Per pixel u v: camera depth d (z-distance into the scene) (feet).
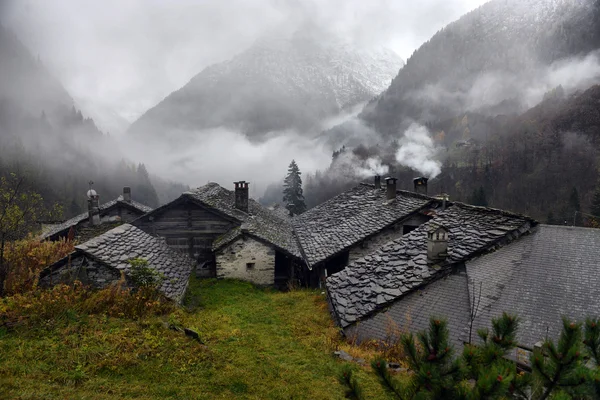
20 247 43.80
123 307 29.99
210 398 20.63
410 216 53.67
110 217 77.30
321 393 22.26
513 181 262.88
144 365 22.80
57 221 92.32
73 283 33.19
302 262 53.16
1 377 19.35
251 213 64.44
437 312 32.12
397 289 35.73
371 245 53.11
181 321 31.50
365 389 23.04
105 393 19.56
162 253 43.98
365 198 69.21
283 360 26.53
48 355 22.21
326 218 67.97
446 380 13.38
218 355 25.67
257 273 51.57
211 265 55.21
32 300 28.40
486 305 30.53
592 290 28.63
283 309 40.32
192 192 58.85
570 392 12.10
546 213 212.02
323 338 31.89
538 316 28.17
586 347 13.79
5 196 47.24
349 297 37.78
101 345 24.07
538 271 31.65
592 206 155.63
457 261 35.65
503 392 11.91
